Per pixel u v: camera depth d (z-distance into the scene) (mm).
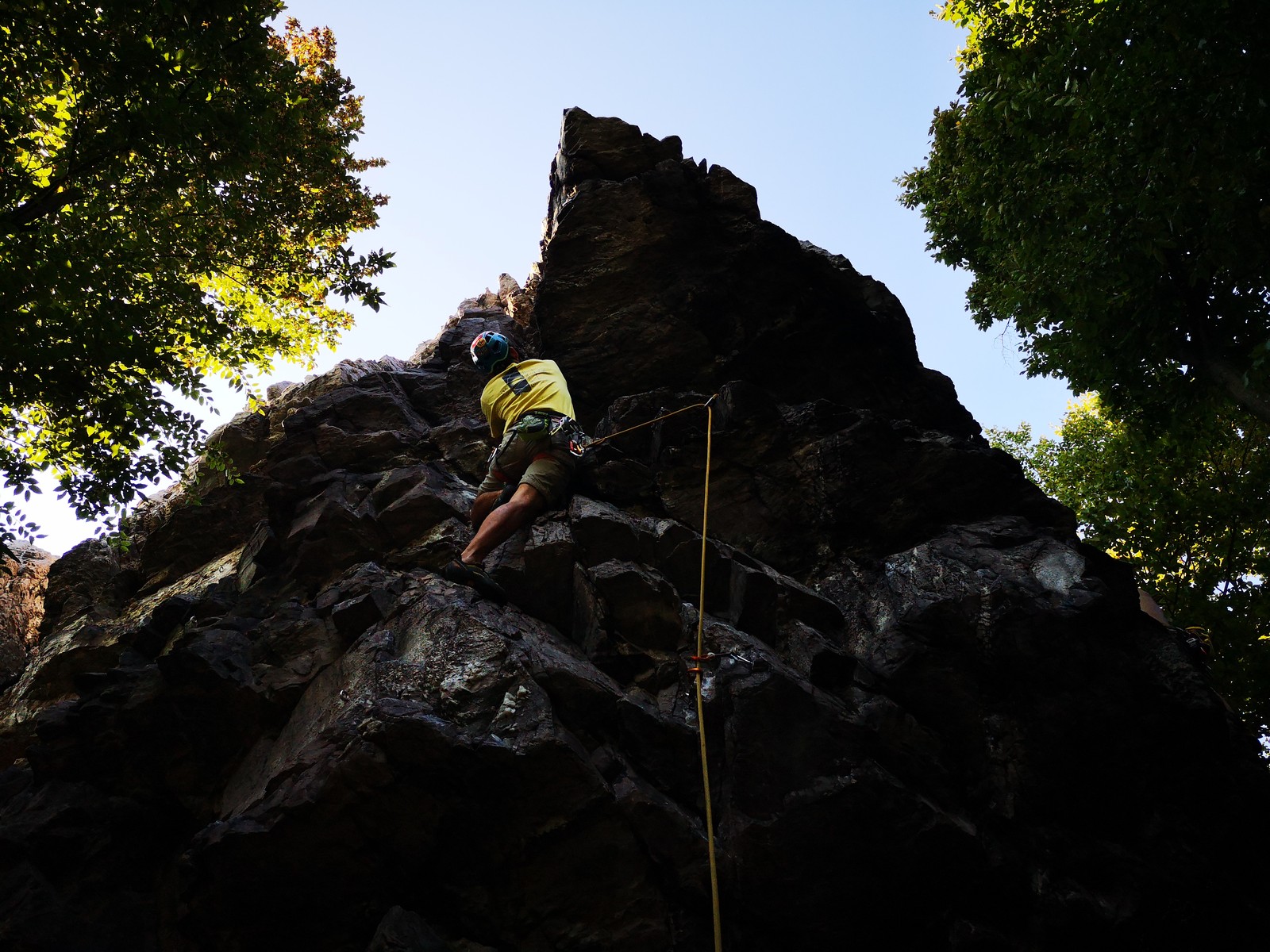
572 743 5098
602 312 8812
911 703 6016
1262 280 10922
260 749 5637
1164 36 8859
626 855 4988
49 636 8289
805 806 5168
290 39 11398
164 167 7418
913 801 5301
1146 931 5328
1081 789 5762
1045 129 11734
